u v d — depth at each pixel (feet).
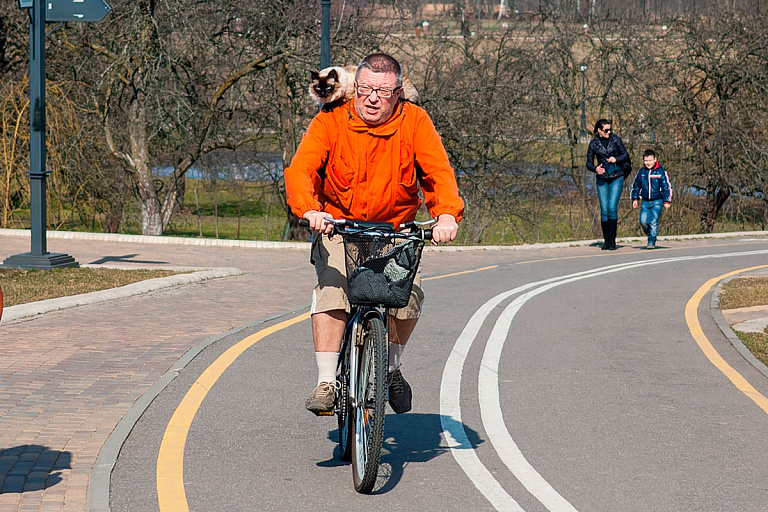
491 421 25.04
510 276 56.85
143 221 106.01
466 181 116.16
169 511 18.08
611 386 28.96
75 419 24.13
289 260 63.87
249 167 125.08
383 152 20.30
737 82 125.80
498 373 30.71
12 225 98.63
